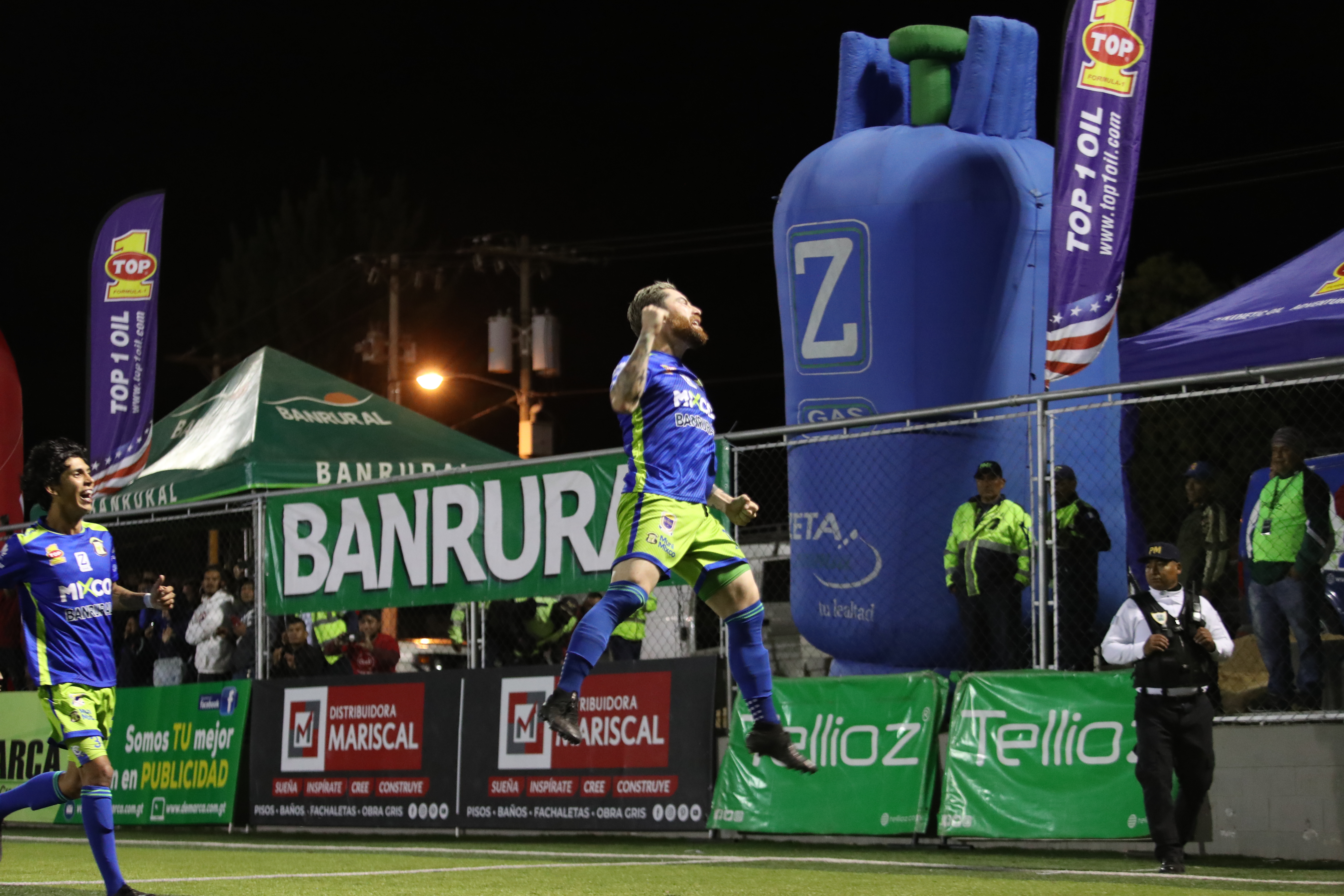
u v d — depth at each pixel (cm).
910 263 3256
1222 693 2852
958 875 2147
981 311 3234
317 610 3603
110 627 1916
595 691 3119
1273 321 3123
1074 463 3172
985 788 2630
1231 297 3466
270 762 3606
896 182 3288
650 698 3042
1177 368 3234
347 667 3762
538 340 9612
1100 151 2880
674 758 2988
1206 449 4291
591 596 3612
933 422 3200
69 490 1894
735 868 2289
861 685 2833
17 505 4797
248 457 4194
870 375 3288
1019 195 3259
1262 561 2661
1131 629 2311
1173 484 4316
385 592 3481
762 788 2884
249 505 4006
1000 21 3428
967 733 2680
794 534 3394
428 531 3422
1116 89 2903
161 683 4112
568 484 3212
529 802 3161
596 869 2277
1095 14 2905
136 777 3888
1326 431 3005
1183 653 2245
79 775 1895
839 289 3325
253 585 3766
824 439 2912
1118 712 2531
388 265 10506
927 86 3466
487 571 3312
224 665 3878
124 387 4494
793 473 3406
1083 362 2836
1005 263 3244
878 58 3572
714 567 1628
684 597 3703
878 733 2789
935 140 3338
